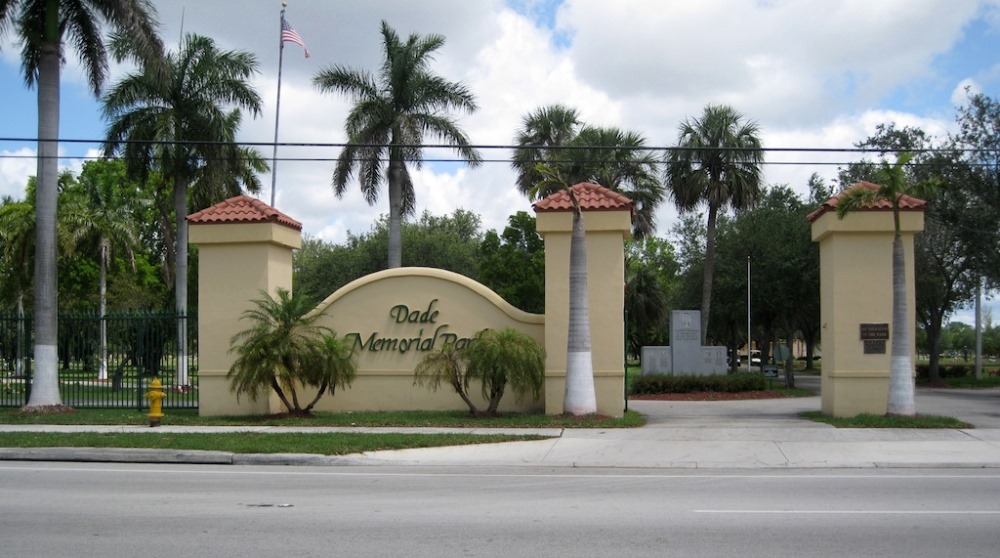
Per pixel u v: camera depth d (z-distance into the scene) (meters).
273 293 21.53
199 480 12.72
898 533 8.77
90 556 7.85
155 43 22.88
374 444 15.80
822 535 8.68
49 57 21.94
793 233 36.16
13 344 25.19
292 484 12.31
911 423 18.62
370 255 54.41
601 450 15.80
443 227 74.31
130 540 8.48
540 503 10.65
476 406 21.39
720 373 33.84
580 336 19.64
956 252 37.72
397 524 9.27
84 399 24.61
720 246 39.84
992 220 34.78
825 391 21.38
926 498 11.01
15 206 44.47
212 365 21.30
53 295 21.86
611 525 9.20
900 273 19.34
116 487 11.97
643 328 55.22
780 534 8.73
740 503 10.64
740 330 48.09
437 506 10.41
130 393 25.30
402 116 31.95
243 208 21.53
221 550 8.06
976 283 39.16
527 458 15.00
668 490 11.77
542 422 19.03
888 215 20.11
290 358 19.67
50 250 21.77
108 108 30.50
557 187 40.00
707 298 36.31
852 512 9.98
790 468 14.21
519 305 47.16
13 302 41.72
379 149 32.62
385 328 21.89
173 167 30.89
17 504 10.53
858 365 20.23
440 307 21.73
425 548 8.13
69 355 24.08
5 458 15.33
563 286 20.61
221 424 19.38
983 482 12.51
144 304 44.56
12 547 8.21
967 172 35.25
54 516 9.73
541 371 20.08
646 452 15.60
